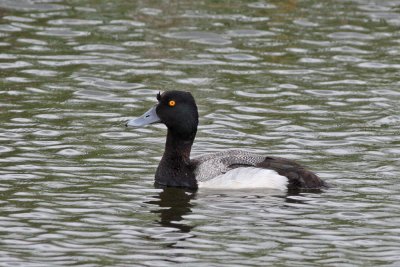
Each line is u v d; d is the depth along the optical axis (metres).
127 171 15.30
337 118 18.09
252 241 12.56
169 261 11.91
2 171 15.01
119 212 13.51
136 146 16.55
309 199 14.07
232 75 20.25
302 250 12.30
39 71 20.14
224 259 12.00
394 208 13.74
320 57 21.34
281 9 24.14
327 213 13.55
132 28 22.62
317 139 16.97
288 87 19.70
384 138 17.03
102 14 23.44
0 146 16.17
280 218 13.36
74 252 12.10
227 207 13.79
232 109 18.47
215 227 13.03
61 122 17.56
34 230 12.77
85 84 19.55
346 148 16.48
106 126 17.47
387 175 15.12
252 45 21.91
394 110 18.53
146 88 19.44
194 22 23.06
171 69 20.47
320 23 23.27
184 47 21.67
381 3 24.64
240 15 23.61
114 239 12.54
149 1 24.39
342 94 19.39
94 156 15.93
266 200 14.05
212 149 16.44
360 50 21.78
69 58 20.88
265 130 17.44
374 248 12.39
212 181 14.65
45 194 14.11
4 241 12.38
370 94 19.41
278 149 16.44
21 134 16.83
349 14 23.91
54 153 15.97
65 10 23.58
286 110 18.48
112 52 21.28
